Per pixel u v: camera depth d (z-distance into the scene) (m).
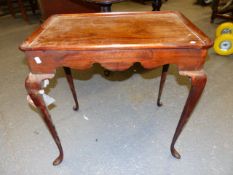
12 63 2.13
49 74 0.81
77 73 1.93
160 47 0.73
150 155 1.17
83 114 1.47
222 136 1.25
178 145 1.21
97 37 0.81
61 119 1.43
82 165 1.13
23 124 1.40
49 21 0.98
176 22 0.92
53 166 1.13
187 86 1.70
